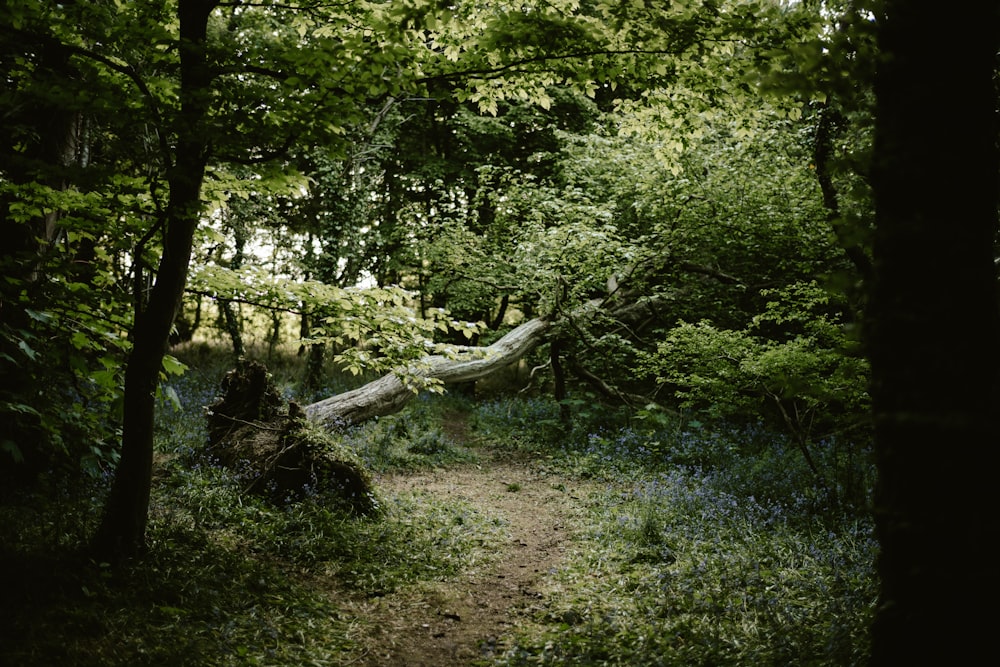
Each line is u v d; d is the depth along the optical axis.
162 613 4.48
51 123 6.61
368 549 6.89
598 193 14.75
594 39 5.16
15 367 6.15
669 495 8.77
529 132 18.44
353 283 15.41
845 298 3.62
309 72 4.71
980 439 2.21
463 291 16.06
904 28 2.42
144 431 5.20
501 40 5.12
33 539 5.07
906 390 2.33
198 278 6.27
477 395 19.06
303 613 5.25
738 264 13.76
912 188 2.37
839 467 8.97
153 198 4.83
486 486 10.51
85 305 5.98
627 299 15.26
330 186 14.62
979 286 2.30
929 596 2.28
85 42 5.72
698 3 5.05
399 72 4.95
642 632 4.88
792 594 5.31
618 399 15.73
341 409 11.58
